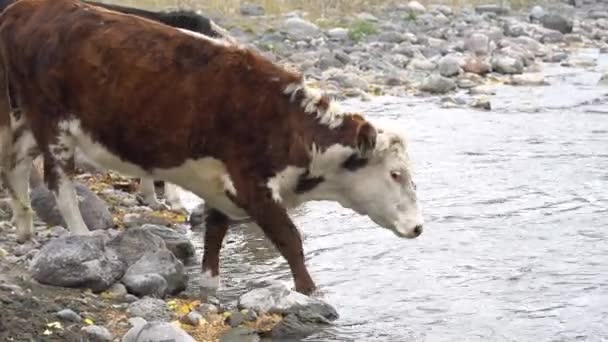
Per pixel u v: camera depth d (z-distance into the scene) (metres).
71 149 11.62
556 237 13.19
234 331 10.16
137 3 27.53
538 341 10.14
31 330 9.58
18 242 12.09
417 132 18.78
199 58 10.78
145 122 10.87
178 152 10.84
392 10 32.16
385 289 11.51
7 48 11.69
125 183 15.14
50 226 12.77
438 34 29.17
